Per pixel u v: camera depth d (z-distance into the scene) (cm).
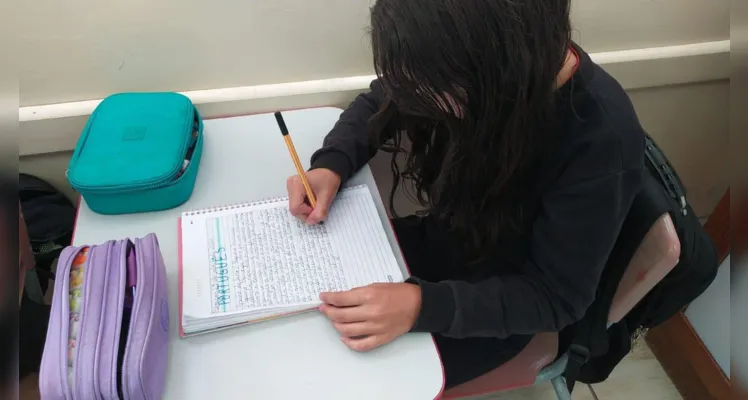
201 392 68
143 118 96
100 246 71
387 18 61
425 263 104
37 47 97
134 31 99
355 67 113
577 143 74
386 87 69
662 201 77
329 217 88
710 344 135
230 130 105
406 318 74
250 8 100
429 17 59
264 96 110
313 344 73
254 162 99
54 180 115
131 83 105
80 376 59
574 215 75
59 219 111
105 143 91
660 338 150
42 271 110
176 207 91
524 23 61
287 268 79
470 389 96
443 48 59
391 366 71
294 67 110
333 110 112
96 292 65
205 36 102
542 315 81
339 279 78
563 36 65
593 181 73
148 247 72
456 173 78
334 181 91
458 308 77
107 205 88
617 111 73
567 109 74
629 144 73
